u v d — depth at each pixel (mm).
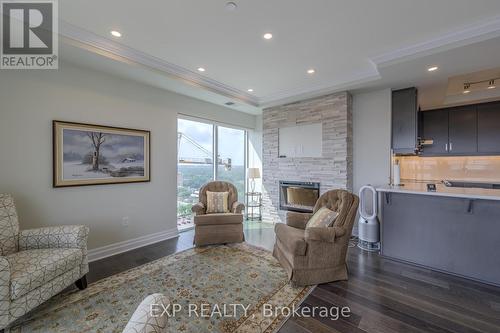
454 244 2562
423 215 2768
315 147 4258
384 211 3057
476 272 2430
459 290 2252
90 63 2764
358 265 2803
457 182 4312
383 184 3609
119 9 2016
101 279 2434
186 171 4340
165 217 3799
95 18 2145
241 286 2297
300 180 4441
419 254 2785
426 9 2004
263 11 2039
